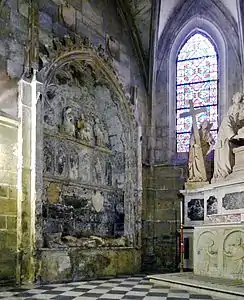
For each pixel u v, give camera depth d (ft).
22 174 37.65
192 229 49.70
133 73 57.31
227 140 43.45
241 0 53.57
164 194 57.11
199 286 33.01
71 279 40.42
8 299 28.84
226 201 41.47
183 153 57.88
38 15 41.68
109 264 45.78
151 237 56.08
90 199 48.73
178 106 59.31
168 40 60.59
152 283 38.45
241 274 35.14
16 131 38.04
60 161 44.75
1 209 35.76
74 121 47.73
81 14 48.65
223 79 56.54
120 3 56.65
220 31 57.52
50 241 40.11
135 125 54.24
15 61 38.88
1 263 35.24
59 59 43.55
